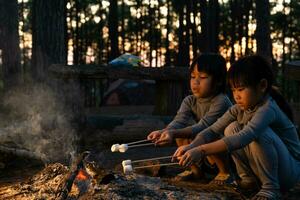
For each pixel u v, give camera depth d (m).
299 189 3.32
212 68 3.25
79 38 32.00
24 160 4.33
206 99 3.34
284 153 2.81
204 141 2.96
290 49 29.97
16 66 11.80
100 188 2.65
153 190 2.73
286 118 2.95
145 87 17.47
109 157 4.74
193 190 2.97
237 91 2.75
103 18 32.47
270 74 2.77
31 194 2.82
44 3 9.84
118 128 5.66
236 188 3.08
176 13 29.39
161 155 4.81
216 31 22.00
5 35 11.75
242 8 27.17
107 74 5.96
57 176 2.90
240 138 2.66
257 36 12.74
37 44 9.85
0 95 10.84
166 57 29.25
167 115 6.20
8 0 11.81
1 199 2.81
